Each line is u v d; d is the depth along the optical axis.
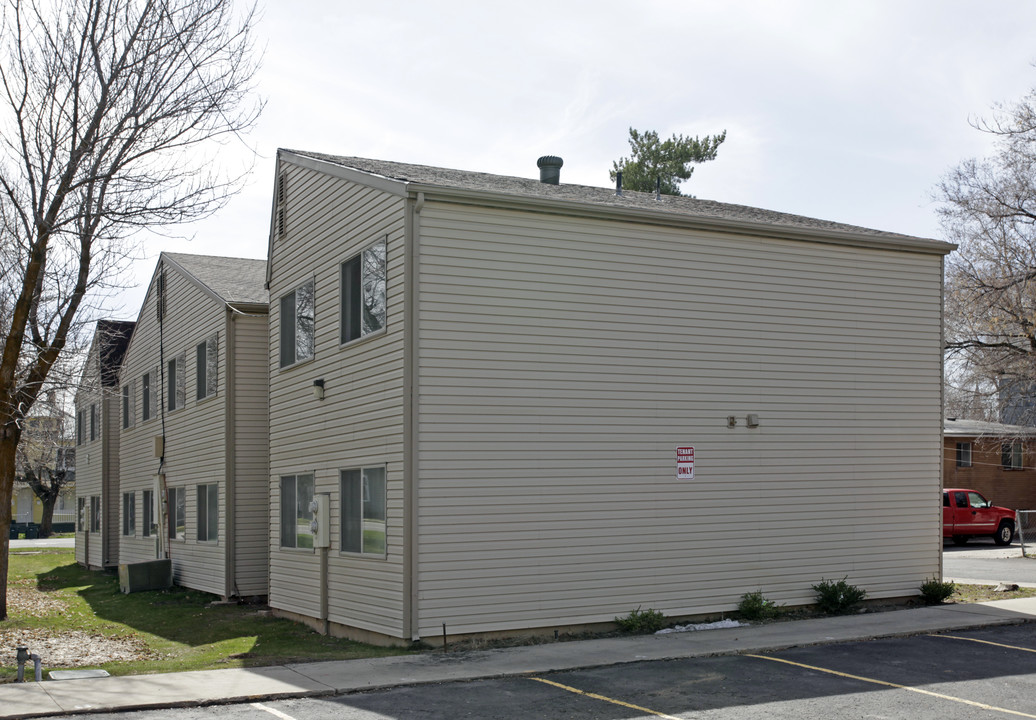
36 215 16.45
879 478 15.98
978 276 30.62
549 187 17.83
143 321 27.48
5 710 9.12
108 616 18.83
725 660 11.39
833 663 11.08
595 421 13.73
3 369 16.81
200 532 21.89
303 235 16.89
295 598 16.47
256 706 9.45
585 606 13.39
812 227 15.84
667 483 14.18
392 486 12.94
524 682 10.35
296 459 16.70
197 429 22.30
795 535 15.12
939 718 8.48
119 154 16.28
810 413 15.47
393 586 12.79
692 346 14.58
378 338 13.59
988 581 19.17
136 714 9.14
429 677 10.58
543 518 13.25
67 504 77.75
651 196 19.47
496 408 13.10
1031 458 39.72
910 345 16.52
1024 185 29.88
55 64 16.25
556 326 13.59
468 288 13.07
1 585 17.91
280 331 17.84
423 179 13.91
